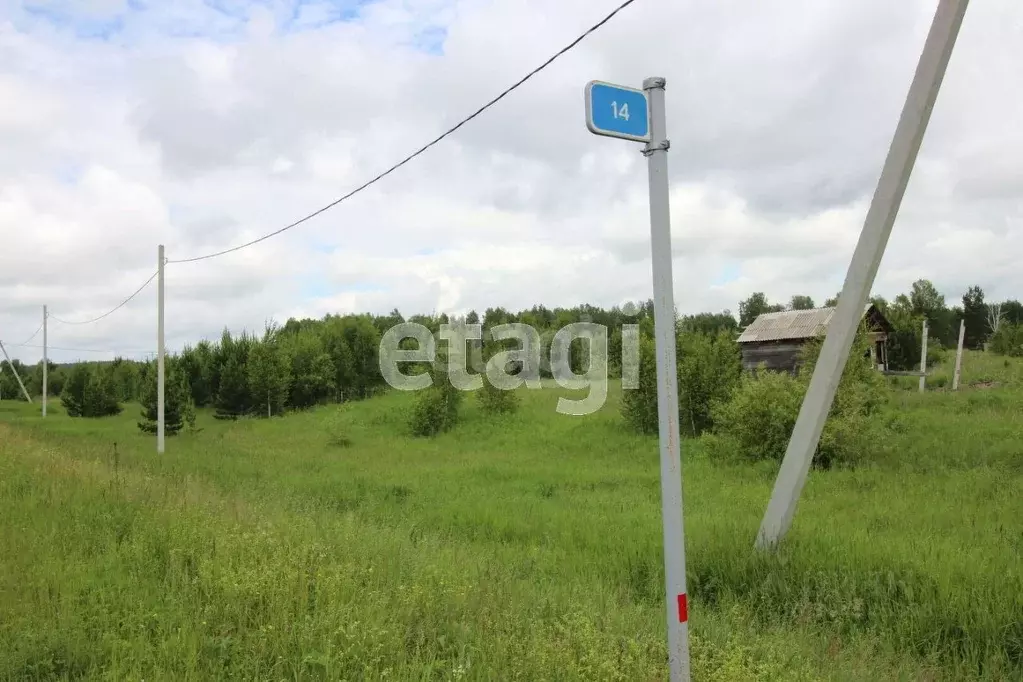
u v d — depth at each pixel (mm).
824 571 6789
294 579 5859
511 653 4586
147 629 5168
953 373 26547
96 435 27016
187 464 16672
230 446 22609
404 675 4363
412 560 6852
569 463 17422
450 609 5527
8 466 12031
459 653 4758
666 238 3428
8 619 5164
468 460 18422
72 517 8273
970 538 7902
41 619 5152
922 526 8680
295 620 5168
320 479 14570
